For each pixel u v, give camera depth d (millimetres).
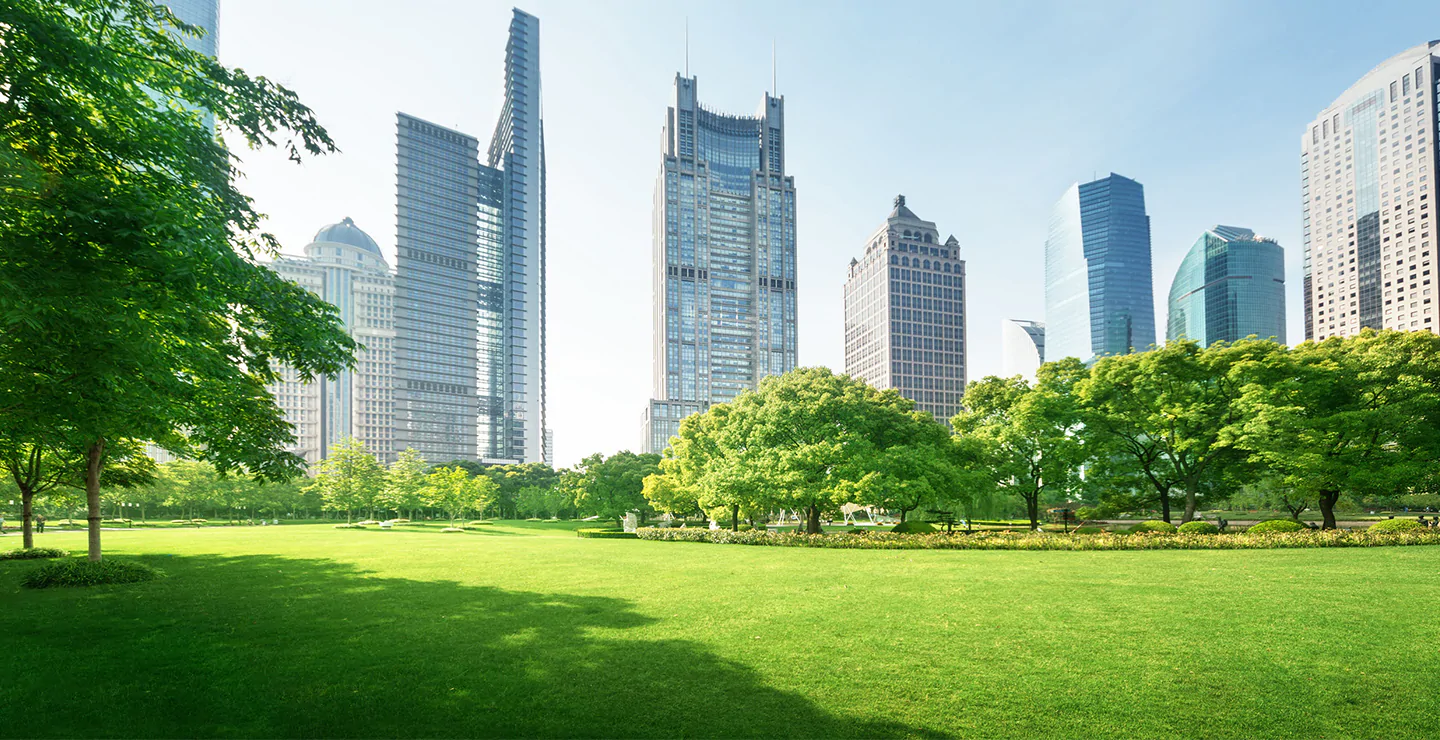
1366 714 8625
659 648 11867
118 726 8352
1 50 10344
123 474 28266
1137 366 41438
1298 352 39906
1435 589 16844
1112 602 15836
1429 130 166500
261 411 18812
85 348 10766
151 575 21609
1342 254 187000
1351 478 34469
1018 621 13891
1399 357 35938
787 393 42531
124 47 13086
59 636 12906
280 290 14961
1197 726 8344
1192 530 34875
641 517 81188
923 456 38969
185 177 13758
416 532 57812
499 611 15312
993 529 45688
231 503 90188
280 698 9312
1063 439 41719
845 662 10969
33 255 9719
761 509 40938
